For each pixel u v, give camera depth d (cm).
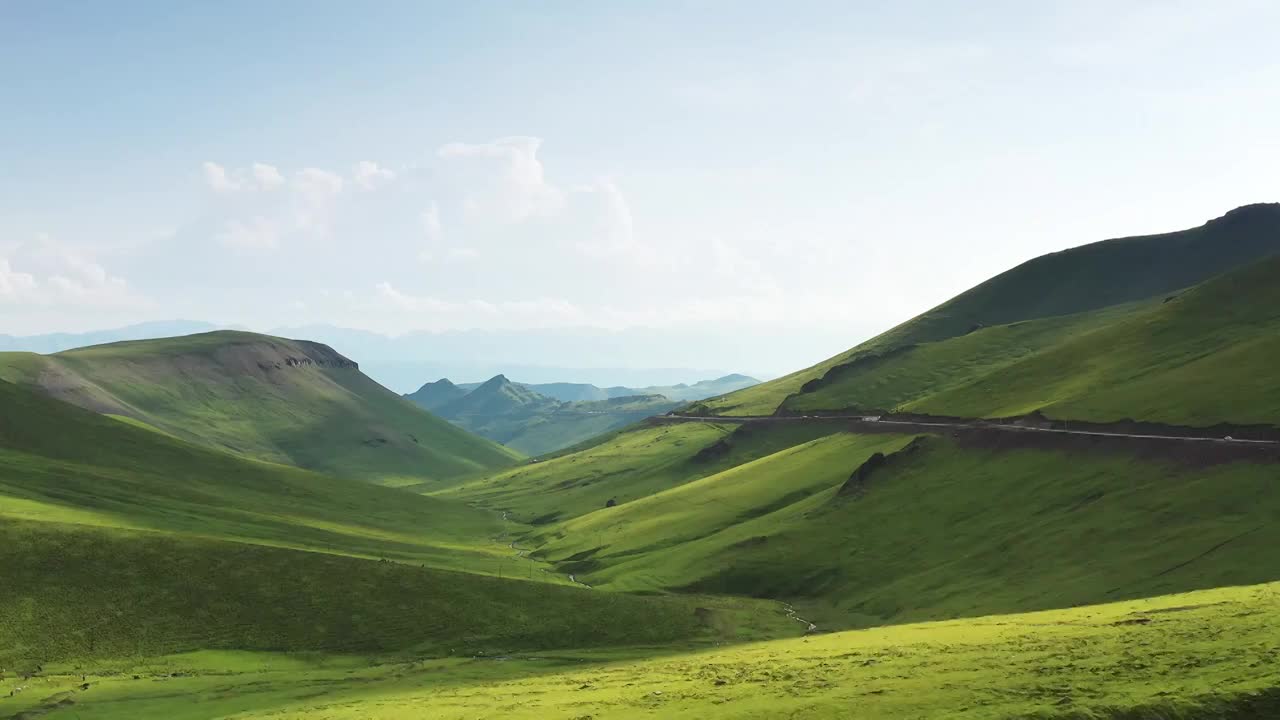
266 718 8925
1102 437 17188
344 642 13838
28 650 12369
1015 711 5375
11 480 19788
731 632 14375
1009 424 19962
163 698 10775
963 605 13438
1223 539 12500
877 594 15300
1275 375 16650
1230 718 5084
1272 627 6159
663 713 6419
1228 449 14762
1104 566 13038
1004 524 15962
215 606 14350
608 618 15088
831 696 6172
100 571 14675
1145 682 5566
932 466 19888
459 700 8550
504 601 15638
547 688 8775
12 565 14300
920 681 6234
